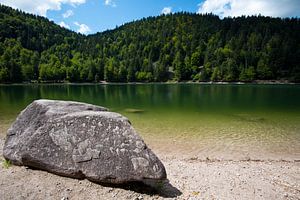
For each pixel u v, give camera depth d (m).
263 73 112.06
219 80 118.44
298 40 135.62
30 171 6.80
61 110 7.23
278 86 87.81
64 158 6.51
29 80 111.31
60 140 6.62
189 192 7.02
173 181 7.79
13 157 7.09
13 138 7.38
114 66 132.25
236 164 10.02
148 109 27.53
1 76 99.06
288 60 114.31
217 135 14.98
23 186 6.24
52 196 5.97
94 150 6.40
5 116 20.92
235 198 6.76
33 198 5.88
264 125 18.34
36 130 6.93
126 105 31.55
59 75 119.12
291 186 7.75
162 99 40.69
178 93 56.22
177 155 11.27
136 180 6.16
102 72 129.62
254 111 26.31
